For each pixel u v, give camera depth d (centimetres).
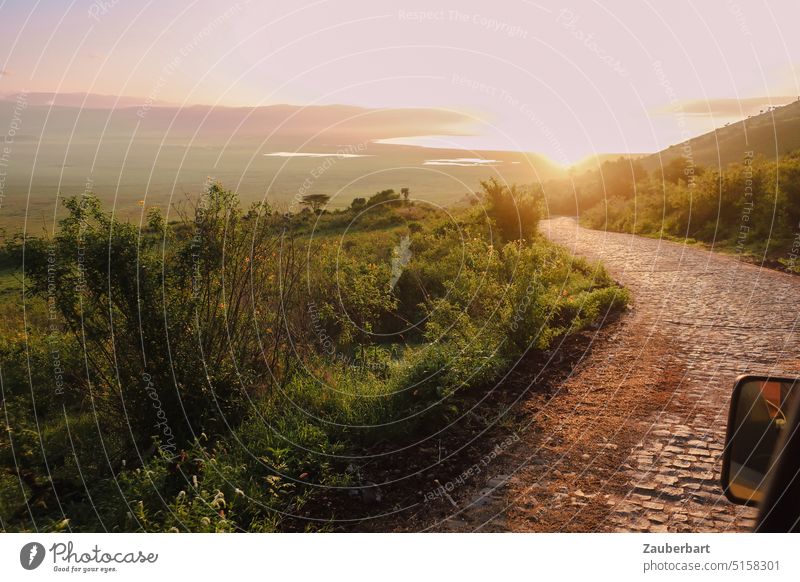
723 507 367
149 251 465
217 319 512
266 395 538
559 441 485
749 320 922
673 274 1490
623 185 5309
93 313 454
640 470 427
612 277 1480
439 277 1103
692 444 470
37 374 480
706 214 2289
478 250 1151
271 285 590
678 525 349
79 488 408
